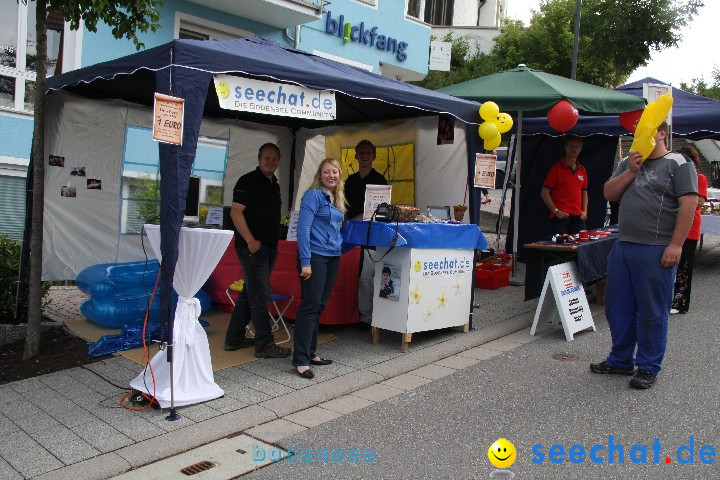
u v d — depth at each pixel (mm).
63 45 8578
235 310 5520
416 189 7449
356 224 5453
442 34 27812
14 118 8375
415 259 5434
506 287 8336
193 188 7637
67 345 5715
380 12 12547
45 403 4309
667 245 4418
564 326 5844
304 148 8594
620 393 4434
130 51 9102
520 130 8648
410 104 5648
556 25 24859
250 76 4496
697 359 5117
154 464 3482
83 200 6668
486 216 15938
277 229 5324
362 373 4934
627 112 7379
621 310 4734
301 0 10016
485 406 4285
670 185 4410
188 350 4309
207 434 3797
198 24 9812
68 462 3430
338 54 11875
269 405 4266
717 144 18906
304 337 4848
